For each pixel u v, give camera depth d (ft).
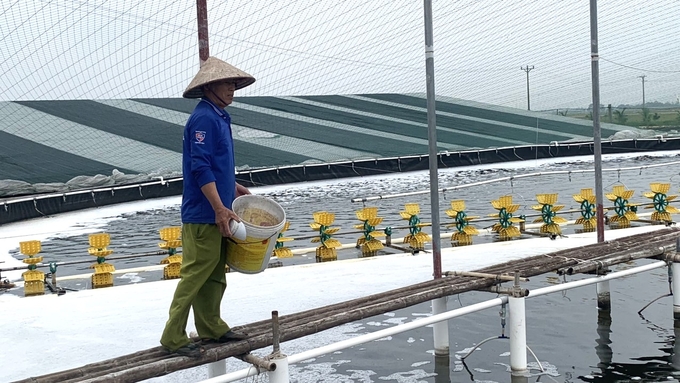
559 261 21.85
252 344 14.55
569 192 72.18
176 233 36.47
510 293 18.86
